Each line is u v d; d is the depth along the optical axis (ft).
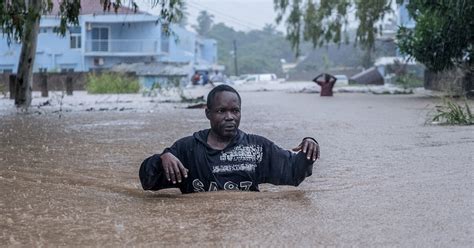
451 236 10.29
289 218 12.01
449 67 79.36
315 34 110.52
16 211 12.93
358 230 10.89
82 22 184.24
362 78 166.30
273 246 9.88
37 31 64.28
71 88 100.89
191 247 9.86
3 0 39.63
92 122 41.81
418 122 37.73
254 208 13.08
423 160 20.51
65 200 14.32
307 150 15.07
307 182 17.02
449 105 36.88
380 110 52.49
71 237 10.59
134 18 179.42
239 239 10.35
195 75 184.85
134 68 178.50
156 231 10.98
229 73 329.72
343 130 33.40
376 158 21.68
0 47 177.06
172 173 14.35
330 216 12.14
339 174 18.33
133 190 16.01
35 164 21.17
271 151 15.39
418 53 79.05
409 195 14.21
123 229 11.16
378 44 201.87
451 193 14.23
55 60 188.85
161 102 73.10
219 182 15.30
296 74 284.61
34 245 10.08
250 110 54.54
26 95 65.00
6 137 31.30
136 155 23.99
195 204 13.64
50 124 40.14
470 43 75.46
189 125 38.75
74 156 23.57
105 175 18.89
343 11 106.52
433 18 76.18
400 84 134.10
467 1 69.87
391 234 10.55
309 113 49.55
